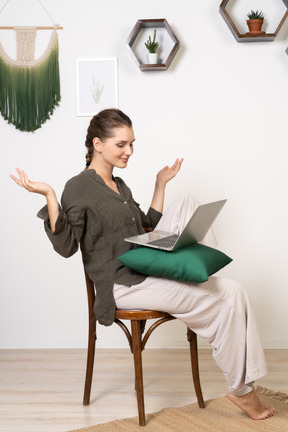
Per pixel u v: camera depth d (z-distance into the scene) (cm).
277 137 298
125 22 296
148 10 296
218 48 296
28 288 307
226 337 190
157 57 296
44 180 302
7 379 252
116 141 204
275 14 295
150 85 298
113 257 206
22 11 297
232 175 300
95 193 203
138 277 203
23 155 302
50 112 299
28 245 306
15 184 303
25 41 296
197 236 201
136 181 302
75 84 298
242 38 286
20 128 299
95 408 215
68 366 271
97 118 209
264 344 303
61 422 202
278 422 195
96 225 202
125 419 202
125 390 236
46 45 298
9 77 297
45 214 190
